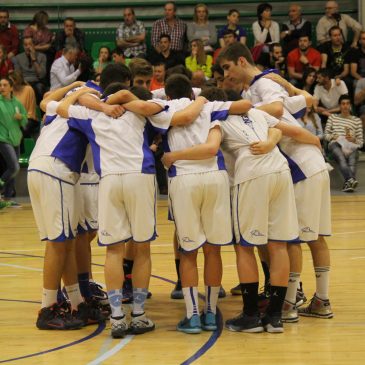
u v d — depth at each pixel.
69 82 16.45
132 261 6.91
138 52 17.61
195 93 7.25
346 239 10.20
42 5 19.30
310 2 19.39
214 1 19.30
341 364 4.94
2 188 15.02
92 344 5.57
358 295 6.97
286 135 6.14
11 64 17.20
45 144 6.07
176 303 6.91
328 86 16.45
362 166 16.39
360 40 17.66
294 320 6.11
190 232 5.79
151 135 6.07
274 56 16.94
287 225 5.82
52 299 6.09
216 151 5.79
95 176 6.47
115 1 19.45
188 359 5.11
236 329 5.85
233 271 8.26
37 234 11.21
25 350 5.42
